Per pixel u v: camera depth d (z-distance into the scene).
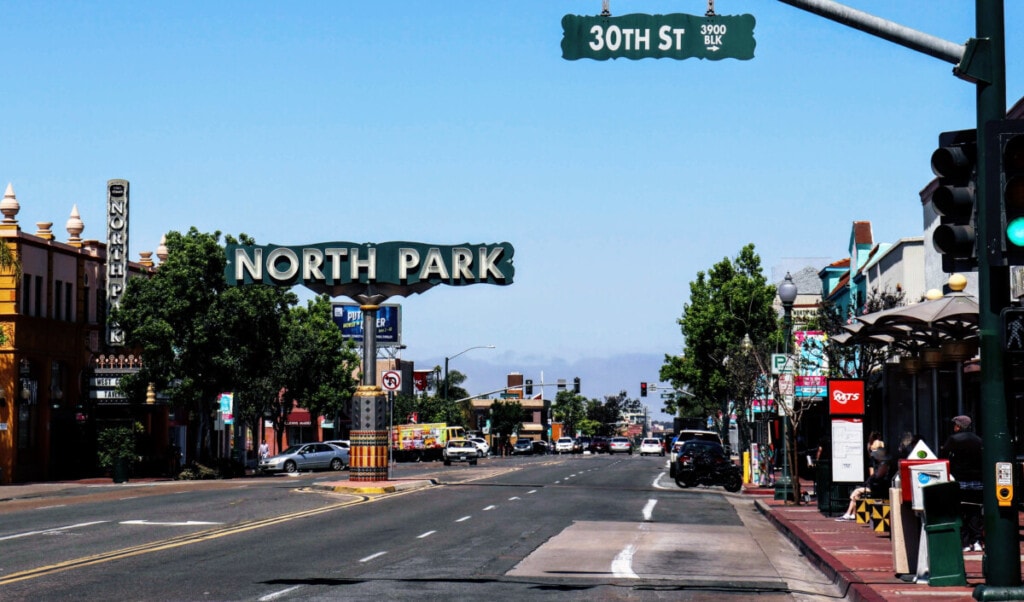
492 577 15.30
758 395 44.03
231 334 54.12
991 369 12.10
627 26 12.42
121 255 57.00
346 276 38.69
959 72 11.71
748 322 69.62
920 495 14.31
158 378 53.69
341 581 14.76
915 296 45.19
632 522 24.92
